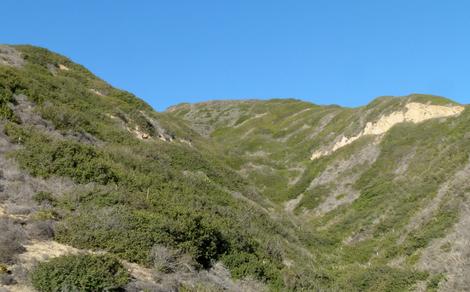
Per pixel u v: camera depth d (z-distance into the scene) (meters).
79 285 11.36
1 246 12.38
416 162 47.03
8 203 15.77
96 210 16.66
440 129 51.53
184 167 33.97
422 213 35.44
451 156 41.62
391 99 65.56
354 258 34.53
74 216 15.92
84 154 22.31
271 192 57.19
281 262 23.22
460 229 29.59
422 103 58.94
